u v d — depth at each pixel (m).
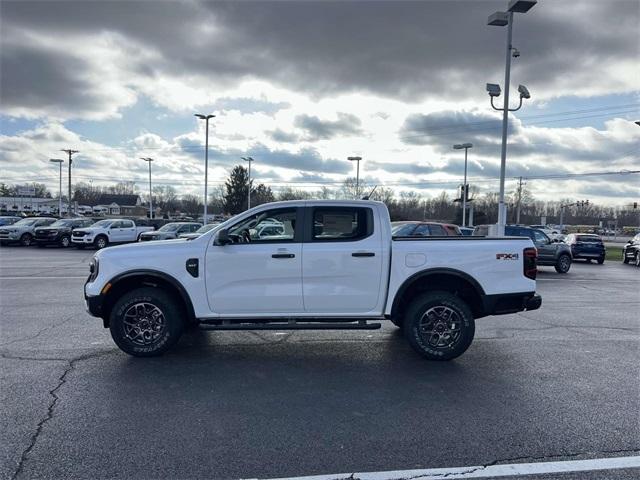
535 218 111.19
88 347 6.28
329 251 5.80
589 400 4.63
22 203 102.06
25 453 3.50
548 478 3.24
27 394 4.64
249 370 5.46
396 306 5.91
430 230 16.05
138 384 4.96
